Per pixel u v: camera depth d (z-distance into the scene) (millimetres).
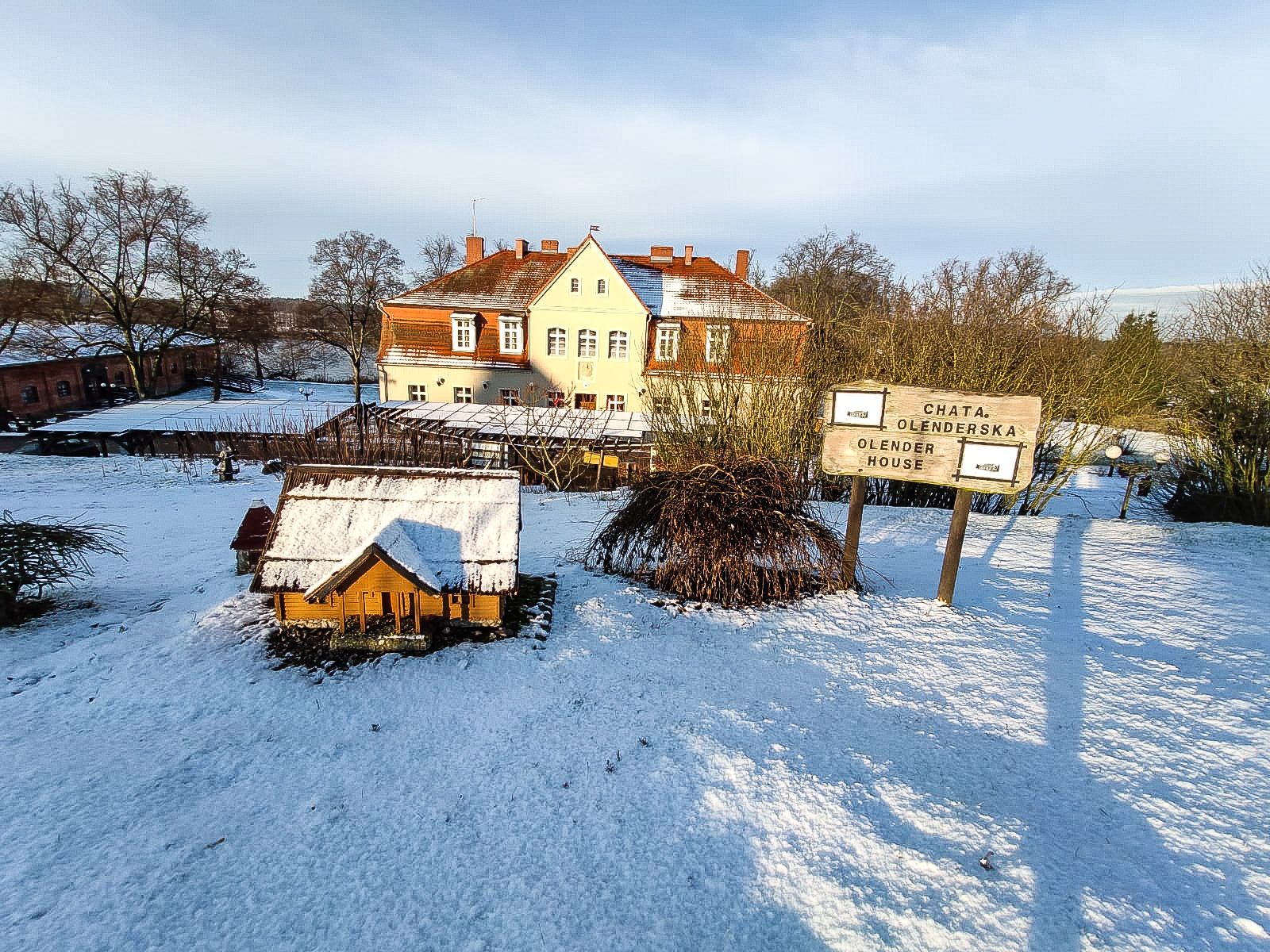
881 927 2734
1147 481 15914
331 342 45656
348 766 4035
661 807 3584
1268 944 2523
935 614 6266
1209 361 13414
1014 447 5805
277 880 3125
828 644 5625
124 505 13375
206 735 4355
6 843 3295
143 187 31500
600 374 25734
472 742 4266
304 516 5766
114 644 5805
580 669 5180
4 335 33438
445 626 5746
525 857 3271
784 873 3072
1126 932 2617
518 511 5934
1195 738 4047
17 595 6906
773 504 6812
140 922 2854
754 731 4246
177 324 34844
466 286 27312
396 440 20281
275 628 5898
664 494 7176
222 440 21125
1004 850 3123
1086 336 14008
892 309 15359
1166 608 6520
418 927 2869
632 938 2793
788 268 35844
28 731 4383
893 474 6320
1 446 22734
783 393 13500
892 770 3801
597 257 24922
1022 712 4426
